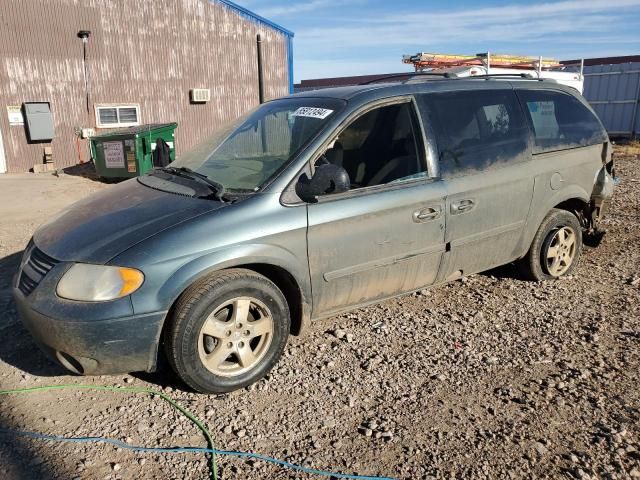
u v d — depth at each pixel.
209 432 2.93
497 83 4.59
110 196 3.87
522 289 4.93
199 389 3.21
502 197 4.37
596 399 3.21
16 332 4.11
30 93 15.63
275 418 3.06
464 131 4.22
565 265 5.22
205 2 18.00
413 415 3.08
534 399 3.22
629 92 20.39
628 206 8.37
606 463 2.67
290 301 3.62
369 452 2.78
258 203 3.32
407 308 4.54
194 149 4.47
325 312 3.73
